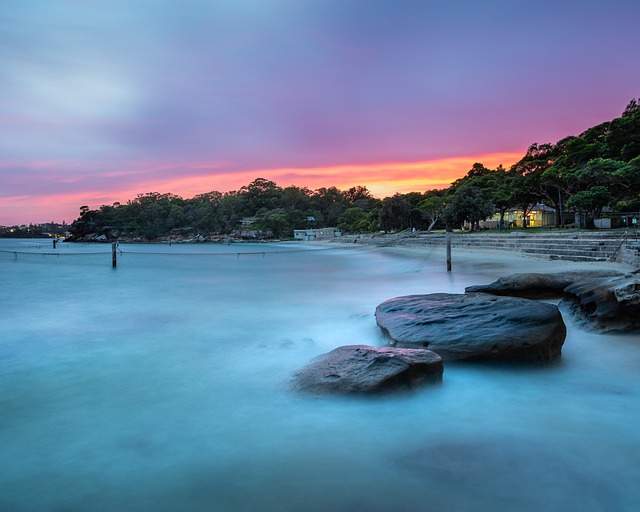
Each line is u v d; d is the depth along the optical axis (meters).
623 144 49.62
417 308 8.06
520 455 3.88
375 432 4.39
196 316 11.63
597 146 51.78
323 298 14.68
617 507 3.12
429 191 108.94
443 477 3.54
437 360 5.48
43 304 14.48
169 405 5.31
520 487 3.37
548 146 77.94
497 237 41.78
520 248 33.34
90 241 194.38
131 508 3.24
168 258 54.22
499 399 5.22
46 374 6.69
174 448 4.17
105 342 8.77
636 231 29.38
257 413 4.96
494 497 3.24
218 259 49.62
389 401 4.91
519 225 72.31
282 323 10.39
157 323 10.76
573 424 4.54
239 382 6.12
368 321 9.88
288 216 162.62
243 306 13.23
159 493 3.42
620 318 7.87
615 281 8.70
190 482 3.57
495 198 63.25
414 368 5.22
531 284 10.73
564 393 5.42
